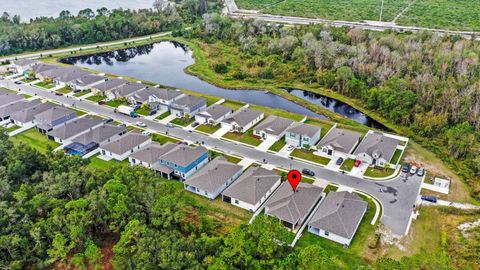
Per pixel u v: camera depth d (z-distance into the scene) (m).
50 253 61.72
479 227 76.75
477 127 106.56
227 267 58.97
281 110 125.94
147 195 72.31
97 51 195.50
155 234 64.06
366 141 101.56
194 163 93.12
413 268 60.00
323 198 84.44
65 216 67.00
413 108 117.94
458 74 136.25
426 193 86.12
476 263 67.88
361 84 136.50
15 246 62.19
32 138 110.62
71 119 118.25
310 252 57.69
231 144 106.38
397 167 95.12
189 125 116.81
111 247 68.25
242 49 185.25
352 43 174.88
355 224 74.38
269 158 99.62
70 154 100.25
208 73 163.25
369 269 57.59
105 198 70.94
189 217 78.44
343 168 94.88
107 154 101.25
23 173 79.75
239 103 131.38
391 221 78.00
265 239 60.56
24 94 138.75
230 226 76.62
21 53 189.50
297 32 192.62
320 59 156.25
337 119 122.50
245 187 83.25
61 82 147.12
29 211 68.25
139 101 130.88
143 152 97.00
